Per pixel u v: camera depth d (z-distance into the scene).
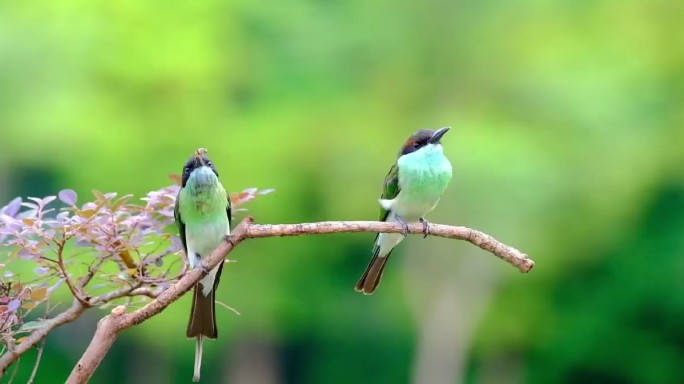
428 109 20.11
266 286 20.41
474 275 19.78
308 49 20.50
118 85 19.64
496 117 19.19
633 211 20.38
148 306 4.63
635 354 21.56
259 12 20.58
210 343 21.67
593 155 18.97
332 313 22.19
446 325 20.03
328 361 24.02
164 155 19.36
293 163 19.92
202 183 5.83
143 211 5.09
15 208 4.83
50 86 19.41
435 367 20.14
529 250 19.12
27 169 21.95
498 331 21.39
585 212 19.50
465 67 19.97
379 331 23.25
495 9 19.88
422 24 19.97
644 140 19.16
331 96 20.31
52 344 21.84
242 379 23.91
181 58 19.06
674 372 21.48
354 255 22.53
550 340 21.84
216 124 19.64
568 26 20.06
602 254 21.25
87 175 19.38
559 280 21.66
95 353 4.53
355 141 19.86
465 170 17.64
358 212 20.06
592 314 21.53
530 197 17.80
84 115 18.95
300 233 4.75
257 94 20.66
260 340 23.52
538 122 19.33
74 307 4.92
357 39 20.31
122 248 4.87
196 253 5.95
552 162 18.31
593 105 18.81
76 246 4.91
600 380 22.44
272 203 19.55
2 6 19.56
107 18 19.33
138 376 24.00
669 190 21.06
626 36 19.86
